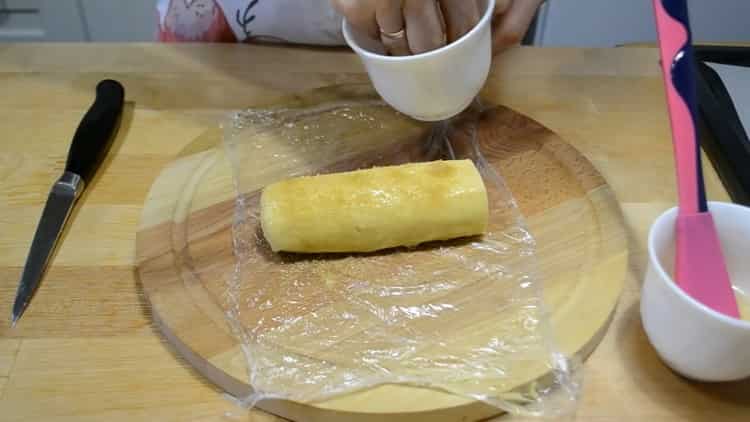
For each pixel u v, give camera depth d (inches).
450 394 10.2
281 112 16.2
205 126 16.2
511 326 11.2
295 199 12.4
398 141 15.3
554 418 10.3
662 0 9.5
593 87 17.1
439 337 11.1
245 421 10.4
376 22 13.0
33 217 14.0
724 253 10.9
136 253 12.7
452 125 15.5
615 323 11.6
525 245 12.6
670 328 9.9
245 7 18.6
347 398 10.2
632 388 10.7
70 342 11.5
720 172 14.3
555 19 26.0
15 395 10.7
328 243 12.4
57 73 17.9
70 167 14.5
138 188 14.6
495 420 10.4
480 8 13.2
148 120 16.5
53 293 12.3
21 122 16.4
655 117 16.2
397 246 12.7
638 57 18.1
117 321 11.9
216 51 18.7
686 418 10.2
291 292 11.9
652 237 10.2
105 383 10.9
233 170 14.6
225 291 12.0
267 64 18.1
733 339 9.2
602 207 13.1
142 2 29.2
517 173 14.2
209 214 13.5
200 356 10.8
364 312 11.5
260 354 10.8
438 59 11.9
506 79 17.3
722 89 15.9
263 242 12.9
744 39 25.2
